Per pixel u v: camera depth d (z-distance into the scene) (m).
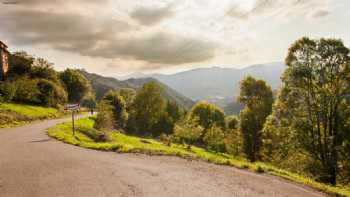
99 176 7.99
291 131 22.73
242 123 39.72
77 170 8.77
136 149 13.64
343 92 21.09
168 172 8.73
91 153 12.67
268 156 34.12
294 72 22.53
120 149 13.62
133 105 76.94
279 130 23.88
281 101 24.00
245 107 39.72
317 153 22.31
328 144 21.19
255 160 37.72
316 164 21.89
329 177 20.31
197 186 7.14
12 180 7.47
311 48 21.95
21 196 6.12
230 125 73.56
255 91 38.25
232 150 44.94
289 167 24.80
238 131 41.91
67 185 7.01
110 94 72.00
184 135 45.56
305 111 22.47
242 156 40.94
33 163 9.91
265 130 26.05
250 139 39.25
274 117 24.33
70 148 14.35
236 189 7.05
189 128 46.28
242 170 9.98
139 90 77.25
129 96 93.56
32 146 14.91
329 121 21.66
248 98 38.91
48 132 23.05
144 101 73.94
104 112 38.09
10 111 36.91
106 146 14.59
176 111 91.81
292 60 23.12
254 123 38.31
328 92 21.28
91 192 6.43
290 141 23.33
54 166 9.38
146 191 6.55
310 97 22.59
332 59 21.34
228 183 7.64
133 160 10.93
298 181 8.93
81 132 29.95
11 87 47.50
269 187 7.55
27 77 63.97
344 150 20.73
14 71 72.31
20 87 54.00
